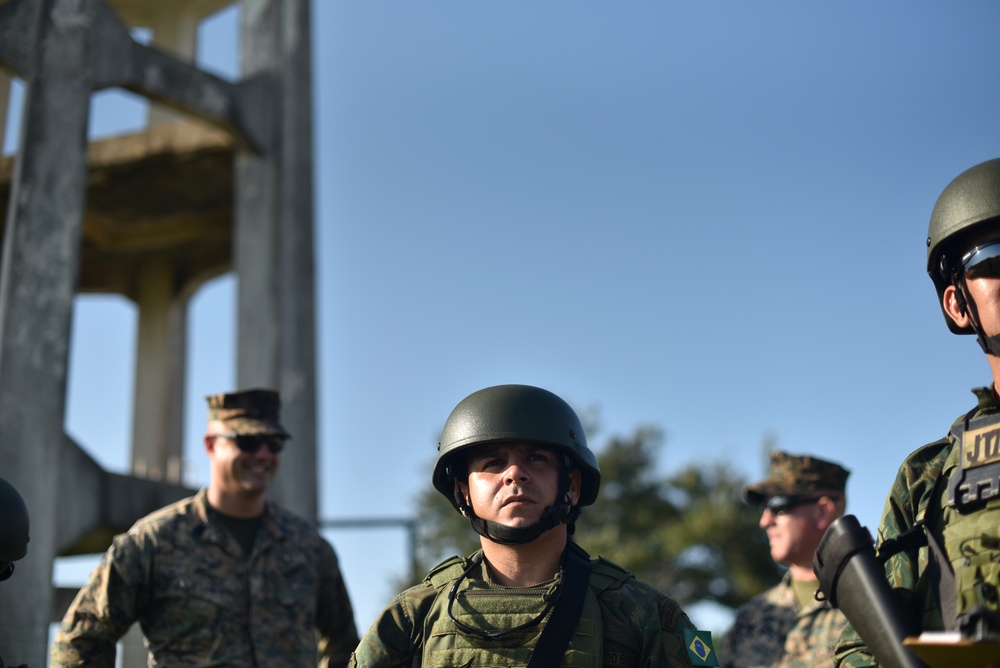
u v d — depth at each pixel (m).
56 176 8.17
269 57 10.52
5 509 3.70
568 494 3.31
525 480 3.17
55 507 7.71
